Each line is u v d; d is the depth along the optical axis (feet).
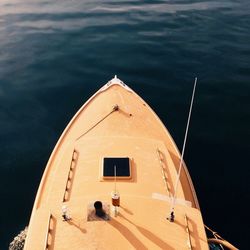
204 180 60.39
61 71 94.07
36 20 125.39
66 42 109.29
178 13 132.67
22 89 85.97
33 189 58.85
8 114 77.30
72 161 45.37
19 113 77.66
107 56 101.76
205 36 113.80
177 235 35.63
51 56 101.09
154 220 36.76
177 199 40.14
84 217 36.55
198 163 64.03
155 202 39.01
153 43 109.09
